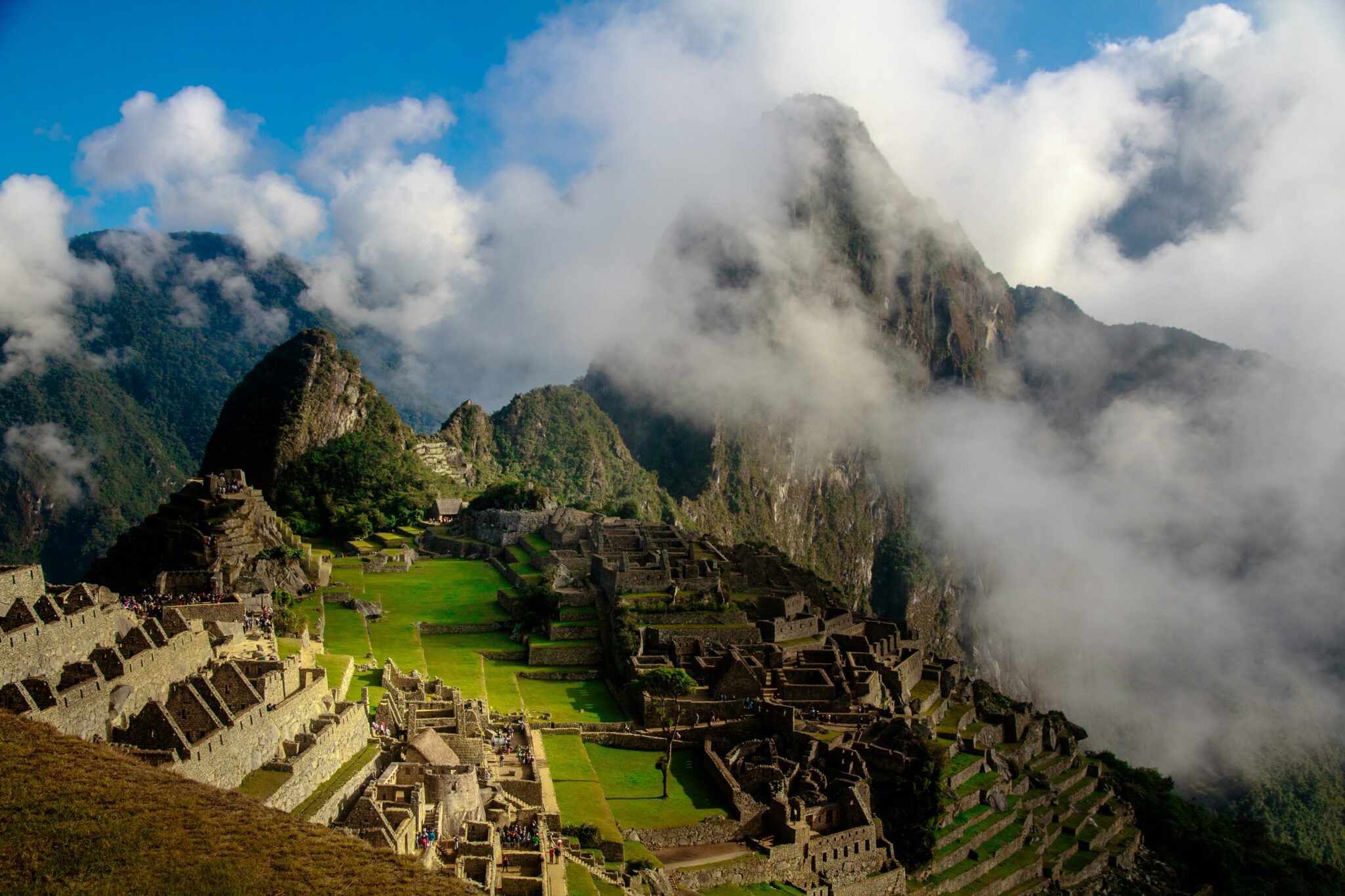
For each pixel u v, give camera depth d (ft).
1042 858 415.23
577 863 249.55
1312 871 618.44
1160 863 500.33
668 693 386.52
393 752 248.52
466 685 386.52
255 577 399.44
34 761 161.27
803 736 364.99
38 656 178.70
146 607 275.18
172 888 149.79
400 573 585.63
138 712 193.47
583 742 360.48
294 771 202.80
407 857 174.09
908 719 420.77
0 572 186.91
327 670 291.58
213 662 226.58
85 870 148.87
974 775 430.20
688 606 456.45
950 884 360.07
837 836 327.47
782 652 424.05
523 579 529.86
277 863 160.25
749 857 305.53
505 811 245.65
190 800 167.84
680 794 333.83
